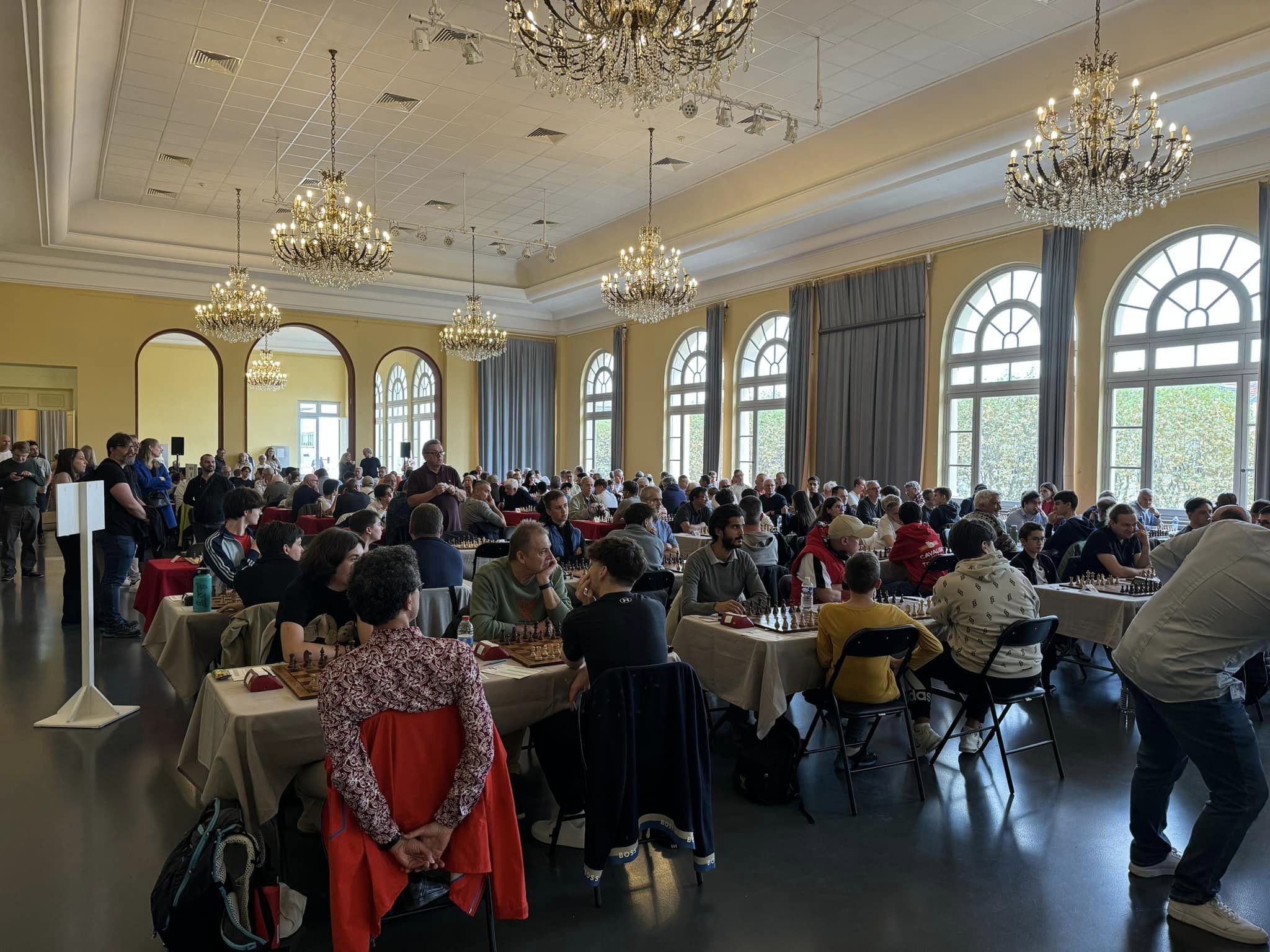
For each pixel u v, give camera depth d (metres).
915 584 5.03
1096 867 2.84
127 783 3.52
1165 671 2.44
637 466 15.43
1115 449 8.50
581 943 2.37
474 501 7.39
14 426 12.37
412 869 1.88
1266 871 2.82
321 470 10.29
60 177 8.81
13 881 2.71
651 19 3.96
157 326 13.16
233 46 7.09
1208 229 7.70
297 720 2.38
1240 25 5.96
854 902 2.61
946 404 10.05
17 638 6.18
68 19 5.58
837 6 6.36
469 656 1.99
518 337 16.95
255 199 11.64
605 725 2.53
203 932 2.10
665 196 11.44
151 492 8.42
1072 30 6.69
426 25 6.57
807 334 11.62
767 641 3.43
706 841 2.65
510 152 9.70
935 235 9.95
